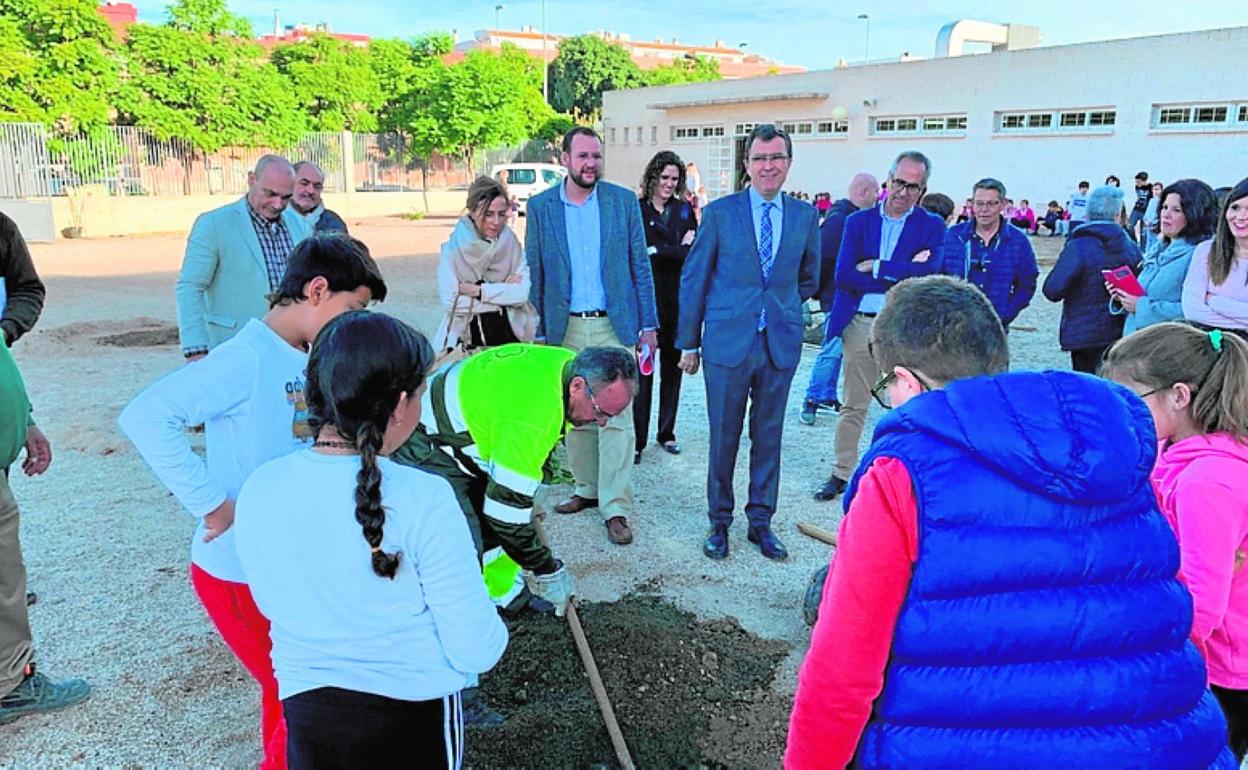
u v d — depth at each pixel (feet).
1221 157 69.10
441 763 5.90
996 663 4.83
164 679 10.70
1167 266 15.14
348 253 7.64
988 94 83.20
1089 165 77.15
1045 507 4.75
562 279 15.84
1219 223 12.95
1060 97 78.07
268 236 15.05
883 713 5.08
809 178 101.76
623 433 15.12
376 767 5.59
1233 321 12.82
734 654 11.34
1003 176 83.25
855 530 4.99
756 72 258.37
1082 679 4.79
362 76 102.53
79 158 74.38
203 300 14.49
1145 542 4.92
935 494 4.77
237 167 86.58
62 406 22.61
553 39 288.71
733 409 14.11
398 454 10.12
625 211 15.92
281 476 5.55
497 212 14.37
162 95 78.89
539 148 118.52
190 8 81.25
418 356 5.57
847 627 4.96
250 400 7.34
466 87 102.68
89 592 12.89
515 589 11.77
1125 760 4.76
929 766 4.87
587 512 16.52
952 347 5.35
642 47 294.66
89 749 9.39
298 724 5.59
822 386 22.77
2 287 11.32
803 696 5.20
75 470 18.07
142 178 79.46
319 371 5.43
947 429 4.82
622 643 11.31
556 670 10.68
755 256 13.64
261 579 5.54
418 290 45.24
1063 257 17.90
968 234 20.63
